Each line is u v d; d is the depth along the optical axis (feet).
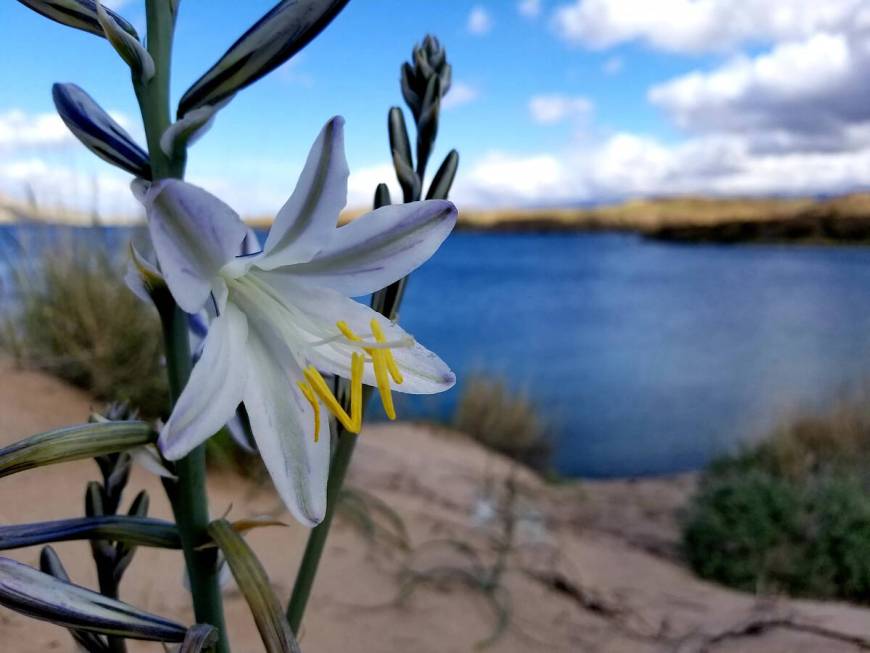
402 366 0.46
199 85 0.40
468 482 2.38
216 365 0.40
